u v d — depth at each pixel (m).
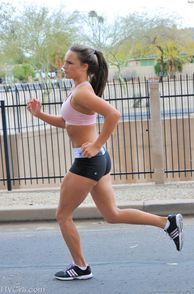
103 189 5.99
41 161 15.27
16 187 14.54
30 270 6.88
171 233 6.12
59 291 6.07
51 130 15.45
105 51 58.38
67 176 5.93
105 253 7.48
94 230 8.77
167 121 15.80
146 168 15.52
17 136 15.50
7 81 57.00
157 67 61.44
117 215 6.06
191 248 7.52
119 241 8.05
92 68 5.85
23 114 19.42
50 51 55.66
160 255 7.29
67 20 56.19
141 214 6.09
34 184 15.24
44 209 9.65
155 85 11.88
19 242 8.30
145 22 61.19
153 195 10.56
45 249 7.84
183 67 62.69
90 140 5.86
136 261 7.08
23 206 9.91
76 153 5.88
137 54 62.09
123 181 15.16
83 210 9.52
